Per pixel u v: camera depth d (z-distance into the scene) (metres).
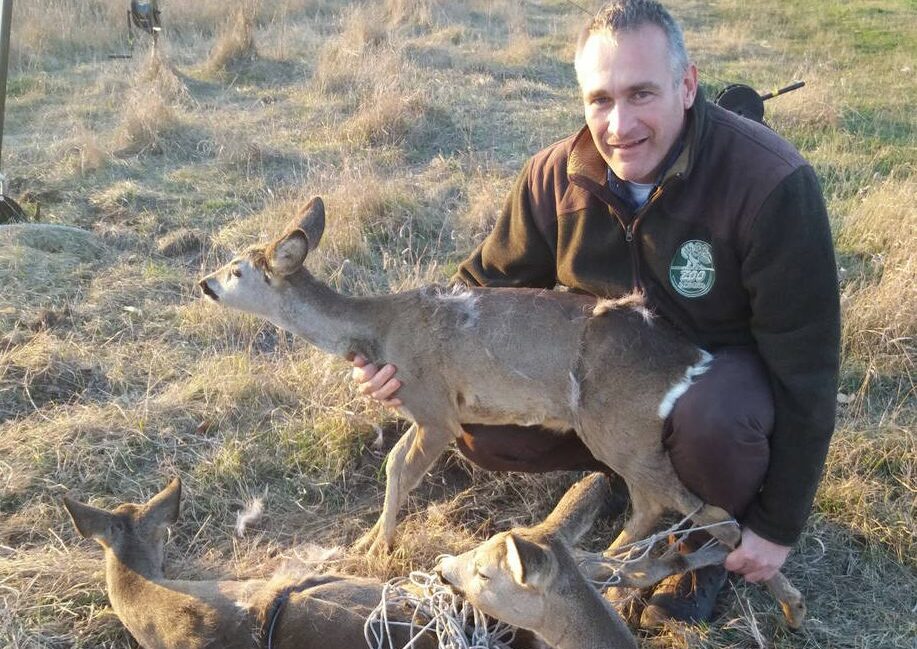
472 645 1.18
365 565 1.49
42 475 1.68
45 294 2.29
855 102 3.96
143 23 4.21
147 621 1.30
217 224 2.77
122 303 2.28
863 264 2.39
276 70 4.35
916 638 1.37
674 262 1.34
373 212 2.72
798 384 1.28
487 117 3.70
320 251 2.48
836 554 1.52
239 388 1.89
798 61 4.81
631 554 1.36
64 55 4.62
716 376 1.33
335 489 1.71
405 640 1.18
